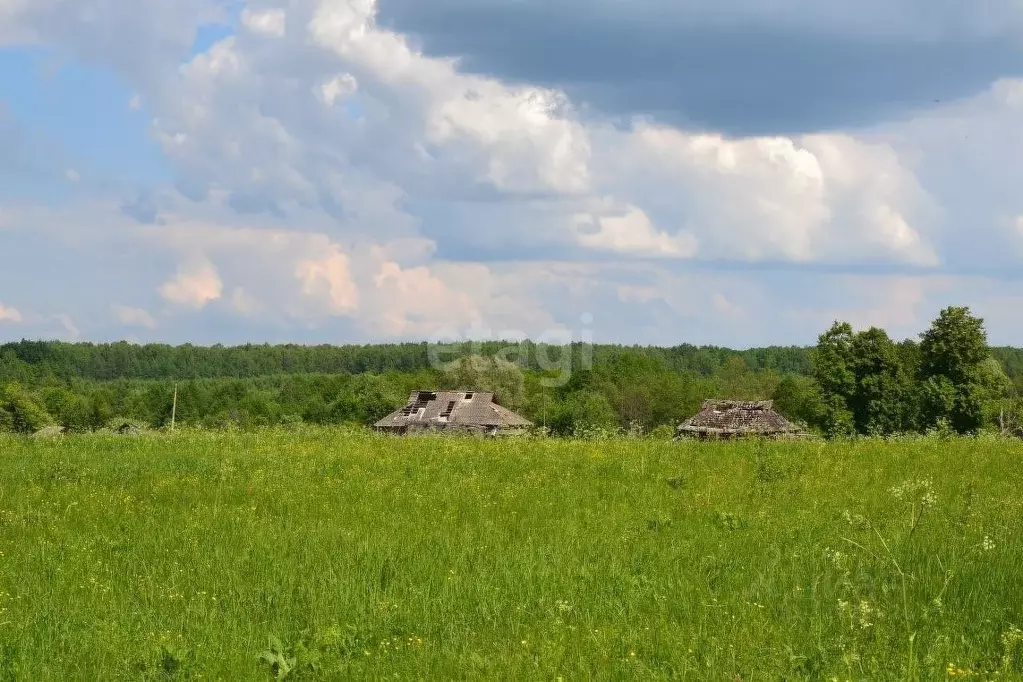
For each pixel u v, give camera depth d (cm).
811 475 1944
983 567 1086
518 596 1052
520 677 784
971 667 780
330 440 2859
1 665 834
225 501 1797
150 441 2742
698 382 13050
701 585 1065
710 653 822
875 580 1052
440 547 1308
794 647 850
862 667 791
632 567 1172
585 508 1661
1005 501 1593
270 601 1046
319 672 836
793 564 1148
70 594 1100
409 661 845
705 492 1783
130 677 829
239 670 834
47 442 2714
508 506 1686
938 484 1806
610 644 856
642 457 2219
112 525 1562
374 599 1043
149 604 1063
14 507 1711
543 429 3412
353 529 1478
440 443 2711
